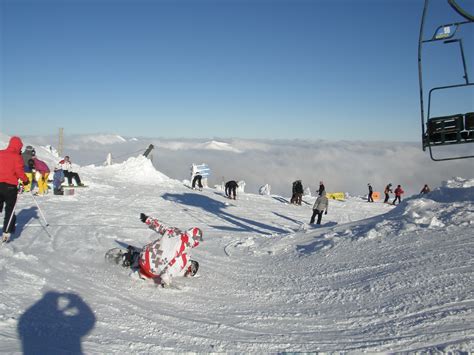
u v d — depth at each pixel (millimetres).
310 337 4098
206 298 5449
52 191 19219
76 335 3984
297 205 25844
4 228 7910
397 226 7746
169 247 5906
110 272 6422
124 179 28516
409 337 3854
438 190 9258
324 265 6781
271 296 5566
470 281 4820
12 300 4730
